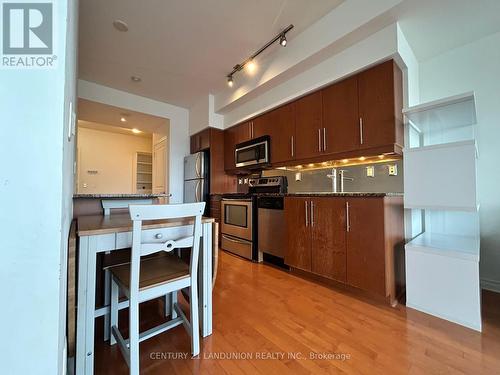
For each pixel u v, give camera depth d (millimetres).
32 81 474
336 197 2029
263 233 2814
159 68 3027
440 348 1258
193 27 2271
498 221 2025
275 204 2668
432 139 2334
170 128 4219
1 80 459
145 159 6422
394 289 1809
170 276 1192
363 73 2121
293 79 2691
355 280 1876
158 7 2020
